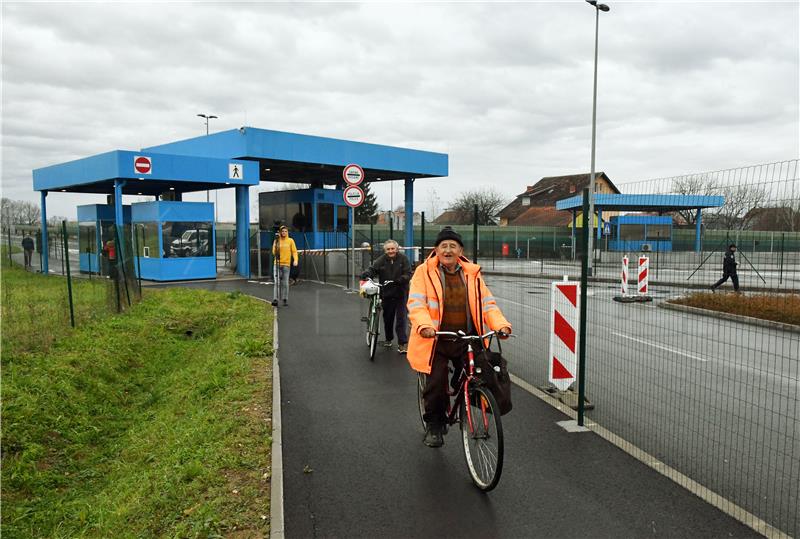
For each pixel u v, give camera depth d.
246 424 5.72
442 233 4.72
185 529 3.80
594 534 3.78
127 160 19.56
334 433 5.66
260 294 16.88
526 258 44.81
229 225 59.81
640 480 4.57
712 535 3.75
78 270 27.28
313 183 31.66
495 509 4.12
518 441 5.40
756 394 7.23
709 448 5.27
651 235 42.31
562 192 70.56
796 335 11.66
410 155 27.28
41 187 26.50
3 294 14.30
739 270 23.62
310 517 4.02
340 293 17.14
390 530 3.85
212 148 23.75
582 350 5.82
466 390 4.61
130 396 8.08
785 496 4.32
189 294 15.66
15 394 6.54
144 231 21.09
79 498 5.15
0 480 5.16
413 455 5.12
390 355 9.10
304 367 8.32
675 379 7.88
